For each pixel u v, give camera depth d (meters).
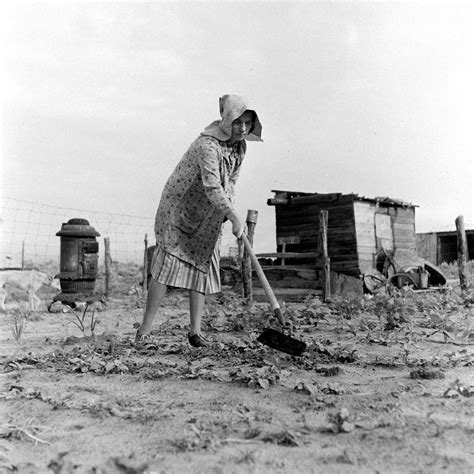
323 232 10.80
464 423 2.70
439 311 6.25
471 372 3.91
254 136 4.85
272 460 2.24
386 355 4.55
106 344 5.18
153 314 5.04
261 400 3.18
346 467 2.18
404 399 3.15
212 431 2.61
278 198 13.16
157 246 4.99
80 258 9.64
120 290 14.12
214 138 4.71
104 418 2.88
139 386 3.57
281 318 4.29
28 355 4.61
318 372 3.91
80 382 3.71
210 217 4.90
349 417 2.73
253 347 4.79
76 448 2.45
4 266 11.22
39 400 3.27
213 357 4.53
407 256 13.00
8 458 2.34
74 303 9.79
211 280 5.09
